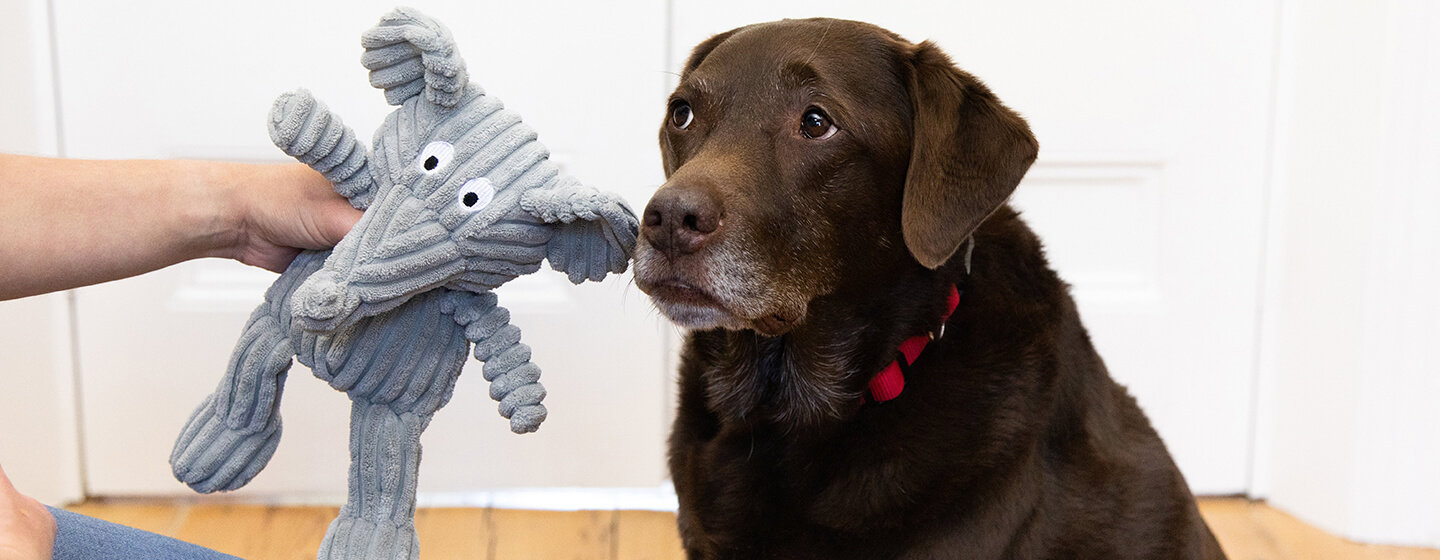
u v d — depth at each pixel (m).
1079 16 2.73
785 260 1.44
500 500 2.88
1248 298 2.92
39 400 2.65
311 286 1.03
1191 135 2.82
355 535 1.16
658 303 1.40
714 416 1.71
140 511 2.75
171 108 2.61
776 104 1.48
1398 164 2.58
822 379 1.55
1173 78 2.79
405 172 1.11
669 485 2.90
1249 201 2.87
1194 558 1.68
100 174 1.20
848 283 1.52
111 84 2.58
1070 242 2.86
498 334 1.19
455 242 1.11
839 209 1.49
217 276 2.71
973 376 1.51
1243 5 2.77
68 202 1.17
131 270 1.21
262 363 1.17
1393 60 2.55
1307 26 2.75
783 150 1.47
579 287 2.75
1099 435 1.61
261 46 2.60
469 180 1.11
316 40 2.60
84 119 2.59
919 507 1.47
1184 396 2.95
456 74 1.10
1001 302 1.56
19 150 2.51
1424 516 2.71
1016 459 1.47
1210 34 2.78
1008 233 1.62
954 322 1.55
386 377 1.17
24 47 2.51
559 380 2.80
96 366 2.70
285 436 2.78
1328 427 2.79
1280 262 2.90
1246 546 2.70
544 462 2.85
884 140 1.51
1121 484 1.59
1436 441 2.68
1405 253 2.61
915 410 1.50
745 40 1.56
